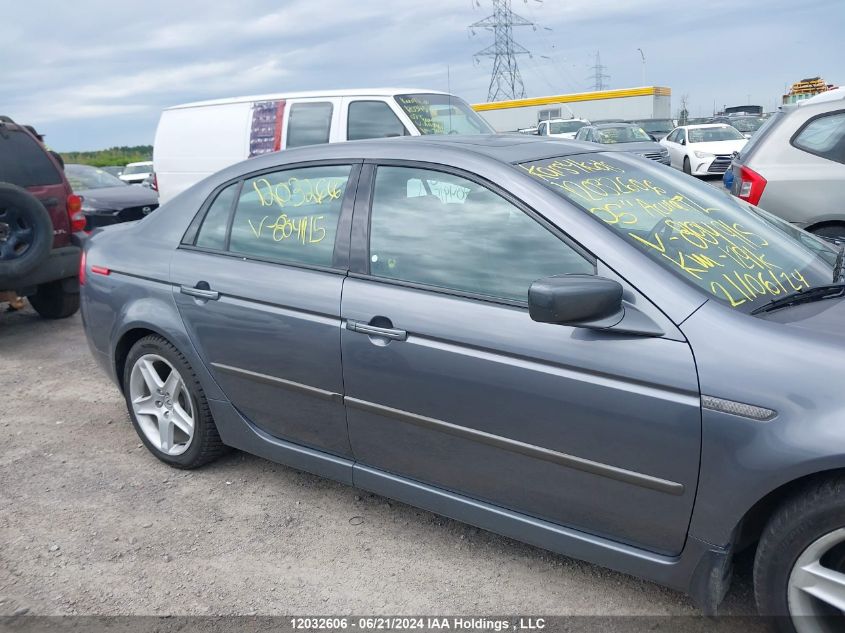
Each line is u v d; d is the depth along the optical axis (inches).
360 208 127.3
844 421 85.2
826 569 88.8
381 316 118.7
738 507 92.1
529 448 107.3
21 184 268.4
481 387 109.3
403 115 327.3
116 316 157.6
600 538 106.4
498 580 118.6
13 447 174.2
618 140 723.4
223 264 141.9
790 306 102.7
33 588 119.6
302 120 342.3
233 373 141.4
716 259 107.7
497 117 1312.7
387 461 126.2
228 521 138.8
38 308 302.7
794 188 243.4
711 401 92.4
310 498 146.4
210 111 368.2
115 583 120.7
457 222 117.1
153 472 159.3
